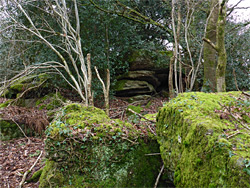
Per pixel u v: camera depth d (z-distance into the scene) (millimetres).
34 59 7645
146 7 9523
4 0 5781
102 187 3084
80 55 5559
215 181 1722
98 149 3146
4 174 3951
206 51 6609
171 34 7953
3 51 6645
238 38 7332
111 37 8125
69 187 3057
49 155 3115
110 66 7875
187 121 2293
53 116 6008
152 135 3520
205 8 7676
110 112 5996
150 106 7398
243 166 1513
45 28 7004
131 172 3236
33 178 3775
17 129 5582
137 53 8367
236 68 7340
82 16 7250
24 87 7102
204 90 6500
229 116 2275
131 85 8133
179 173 2326
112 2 7703
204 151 1914
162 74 8727
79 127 3225
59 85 7613
